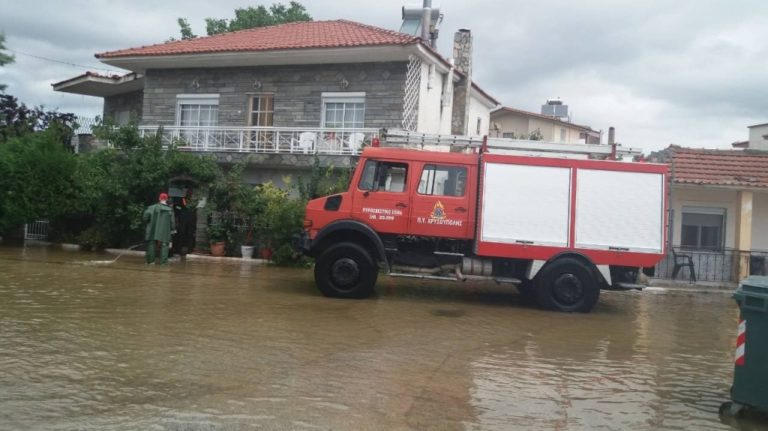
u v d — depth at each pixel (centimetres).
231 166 1761
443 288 1273
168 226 1467
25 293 969
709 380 638
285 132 1844
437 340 766
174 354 632
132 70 2072
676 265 1560
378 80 1777
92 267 1337
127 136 1684
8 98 2659
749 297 505
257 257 1634
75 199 1756
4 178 1706
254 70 1909
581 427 474
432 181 1059
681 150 1722
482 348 737
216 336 725
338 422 454
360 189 1061
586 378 624
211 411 464
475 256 1071
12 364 571
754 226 1695
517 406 519
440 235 1052
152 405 473
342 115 1830
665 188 1026
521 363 673
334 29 2034
